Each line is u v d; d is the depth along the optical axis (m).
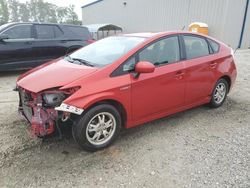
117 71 3.60
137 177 3.08
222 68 5.09
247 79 7.90
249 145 3.85
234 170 3.23
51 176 3.06
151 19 22.16
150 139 3.97
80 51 4.58
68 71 3.61
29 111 3.66
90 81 3.38
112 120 3.65
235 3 15.67
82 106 3.25
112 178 3.05
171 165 3.32
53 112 3.23
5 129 4.16
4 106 5.25
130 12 25.06
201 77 4.67
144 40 4.04
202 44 4.84
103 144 3.62
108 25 24.28
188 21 18.31
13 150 3.56
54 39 8.52
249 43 17.14
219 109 5.30
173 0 19.41
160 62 4.09
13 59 7.80
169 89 4.18
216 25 16.23
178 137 4.06
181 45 4.43
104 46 4.34
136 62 3.79
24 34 8.00
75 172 3.14
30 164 3.27
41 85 3.36
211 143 3.90
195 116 4.91
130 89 3.67
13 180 2.98
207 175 3.13
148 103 3.96
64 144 3.74
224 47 5.30
